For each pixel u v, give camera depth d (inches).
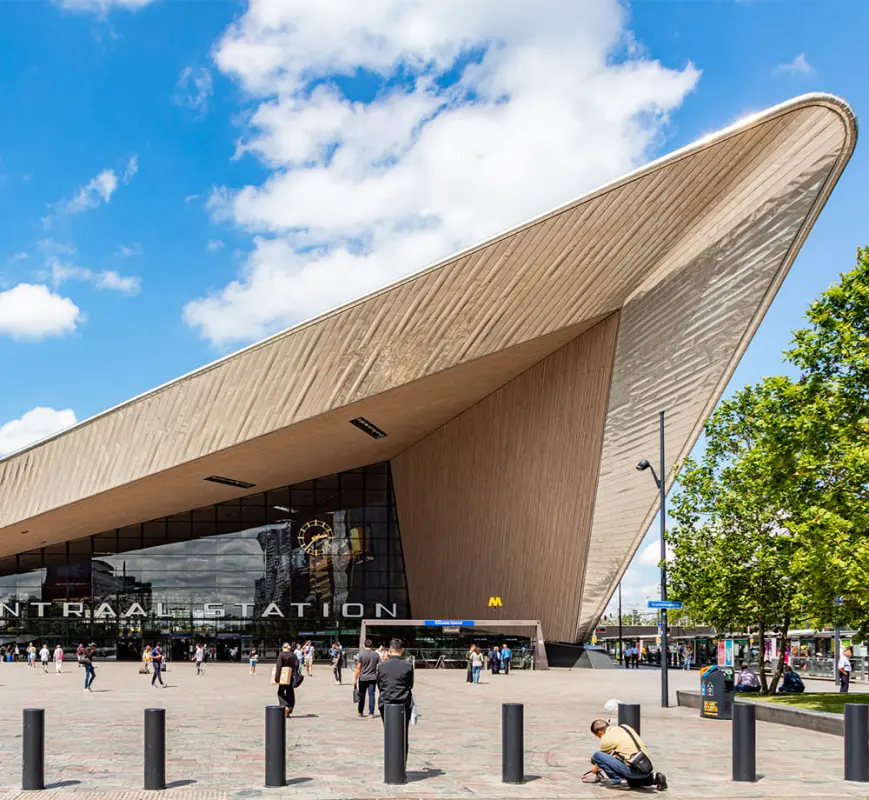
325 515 2033.7
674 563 885.8
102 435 1467.8
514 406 1488.7
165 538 2033.7
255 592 2010.3
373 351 1273.4
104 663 1898.4
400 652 438.0
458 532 1764.3
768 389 712.4
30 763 361.4
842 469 641.6
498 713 737.0
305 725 612.1
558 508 1459.2
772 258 1065.5
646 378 1253.1
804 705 734.5
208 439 1409.9
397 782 374.6
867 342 653.9
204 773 402.6
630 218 1083.3
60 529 1800.0
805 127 960.3
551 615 1573.6
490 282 1171.3
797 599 713.0
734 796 358.0
